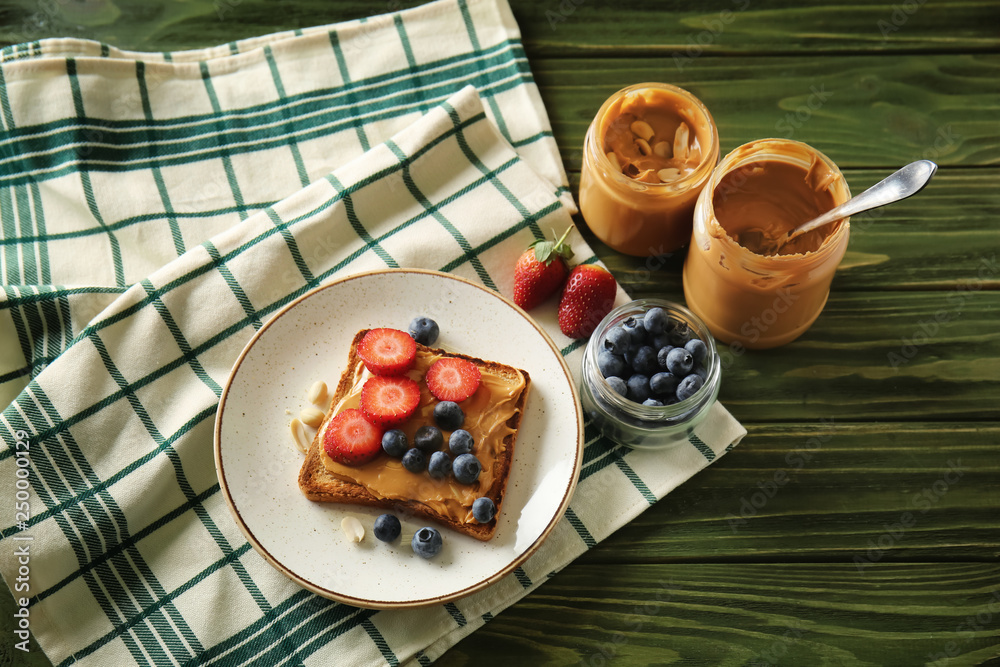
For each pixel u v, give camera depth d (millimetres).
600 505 715
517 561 674
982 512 729
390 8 831
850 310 767
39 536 689
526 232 765
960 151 797
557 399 713
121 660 684
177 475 710
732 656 705
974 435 744
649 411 679
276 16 826
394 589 677
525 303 744
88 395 713
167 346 729
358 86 810
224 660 687
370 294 731
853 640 709
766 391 750
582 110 810
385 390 694
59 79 783
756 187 725
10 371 739
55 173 777
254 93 805
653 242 758
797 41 819
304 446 710
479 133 778
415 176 771
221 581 698
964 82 812
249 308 742
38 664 690
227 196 784
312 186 762
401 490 687
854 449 740
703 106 726
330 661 687
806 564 720
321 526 694
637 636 707
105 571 696
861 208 657
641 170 743
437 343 734
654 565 717
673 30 822
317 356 727
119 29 817
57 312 737
